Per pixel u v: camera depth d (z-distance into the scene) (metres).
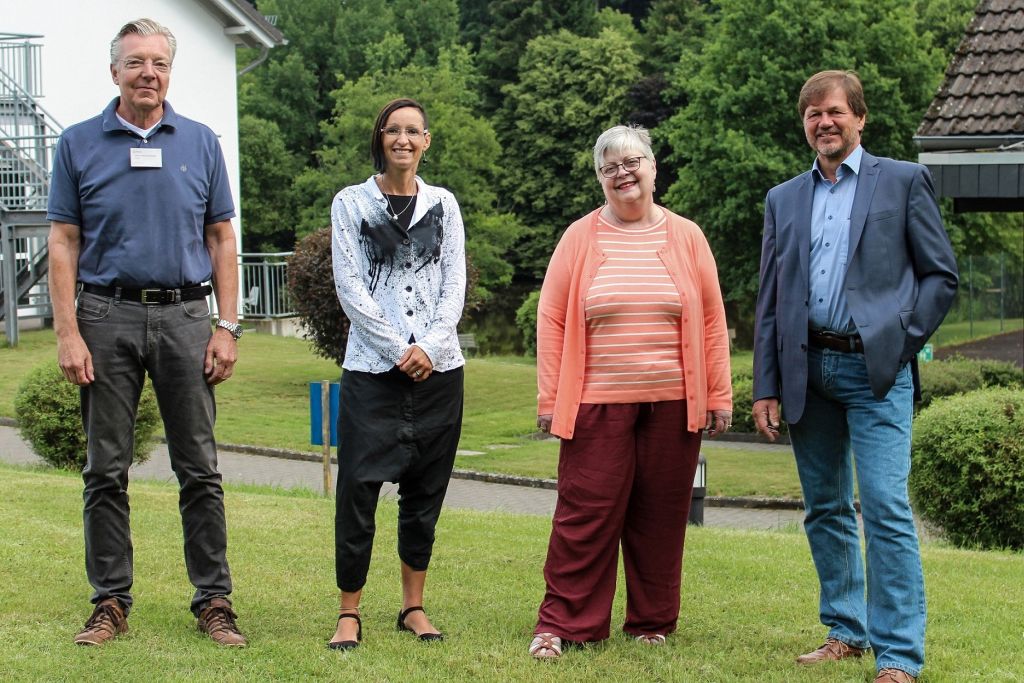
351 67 56.62
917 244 4.37
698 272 4.77
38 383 10.90
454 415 4.71
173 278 4.61
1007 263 34.78
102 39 24.56
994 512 8.38
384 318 4.58
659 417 4.70
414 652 4.52
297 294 17.05
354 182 42.47
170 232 4.59
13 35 20.73
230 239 4.83
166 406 4.69
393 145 4.64
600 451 4.65
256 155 49.34
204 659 4.37
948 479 8.47
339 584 4.64
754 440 16.94
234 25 27.12
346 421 4.62
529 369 23.16
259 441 14.54
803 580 5.99
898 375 4.36
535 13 58.59
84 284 4.59
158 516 7.17
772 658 4.58
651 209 4.82
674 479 4.74
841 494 4.66
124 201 4.54
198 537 4.74
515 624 5.01
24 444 13.13
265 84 54.47
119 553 4.71
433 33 59.81
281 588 5.50
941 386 16.77
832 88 4.42
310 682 4.19
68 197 4.57
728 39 41.16
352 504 4.58
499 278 47.34
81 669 4.21
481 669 4.34
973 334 33.34
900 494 4.30
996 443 8.28
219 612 4.70
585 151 55.12
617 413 4.65
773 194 4.65
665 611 4.85
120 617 4.66
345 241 4.64
